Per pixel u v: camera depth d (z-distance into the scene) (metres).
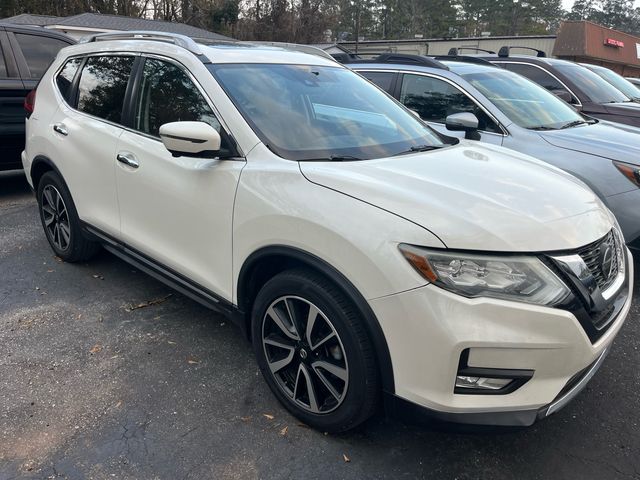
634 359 3.34
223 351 3.27
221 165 2.77
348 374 2.31
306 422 2.61
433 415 2.13
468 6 61.88
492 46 29.05
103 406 2.74
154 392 2.87
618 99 7.67
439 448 2.53
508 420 2.10
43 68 6.41
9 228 5.36
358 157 2.79
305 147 2.79
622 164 4.21
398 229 2.12
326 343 2.42
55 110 4.18
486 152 3.20
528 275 2.06
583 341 2.11
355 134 3.07
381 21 59.69
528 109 5.20
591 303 2.16
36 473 2.30
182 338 3.40
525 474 2.40
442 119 5.30
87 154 3.72
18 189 6.93
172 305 3.83
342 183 2.36
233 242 2.71
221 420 2.66
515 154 3.32
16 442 2.47
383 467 2.40
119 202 3.51
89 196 3.81
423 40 31.44
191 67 3.09
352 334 2.24
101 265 4.48
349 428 2.46
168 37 3.46
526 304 2.03
